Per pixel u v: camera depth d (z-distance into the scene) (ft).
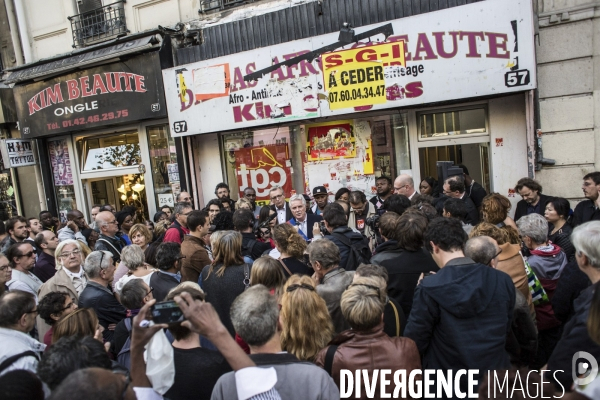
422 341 7.75
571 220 15.96
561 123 18.22
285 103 21.47
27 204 34.81
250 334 6.33
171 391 7.34
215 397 6.20
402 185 18.10
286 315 7.98
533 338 8.92
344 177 22.98
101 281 12.04
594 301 5.67
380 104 19.43
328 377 6.31
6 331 8.41
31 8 31.32
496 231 10.07
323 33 21.22
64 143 31.63
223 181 26.20
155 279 11.87
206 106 23.48
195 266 13.89
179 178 26.76
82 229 22.66
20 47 32.32
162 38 24.63
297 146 24.04
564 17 17.58
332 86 20.30
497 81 17.21
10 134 33.63
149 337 5.73
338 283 9.62
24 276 14.49
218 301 11.22
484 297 7.43
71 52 27.17
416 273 10.09
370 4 20.03
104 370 4.56
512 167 19.42
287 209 20.24
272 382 5.49
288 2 22.53
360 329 7.20
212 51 24.16
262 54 21.66
